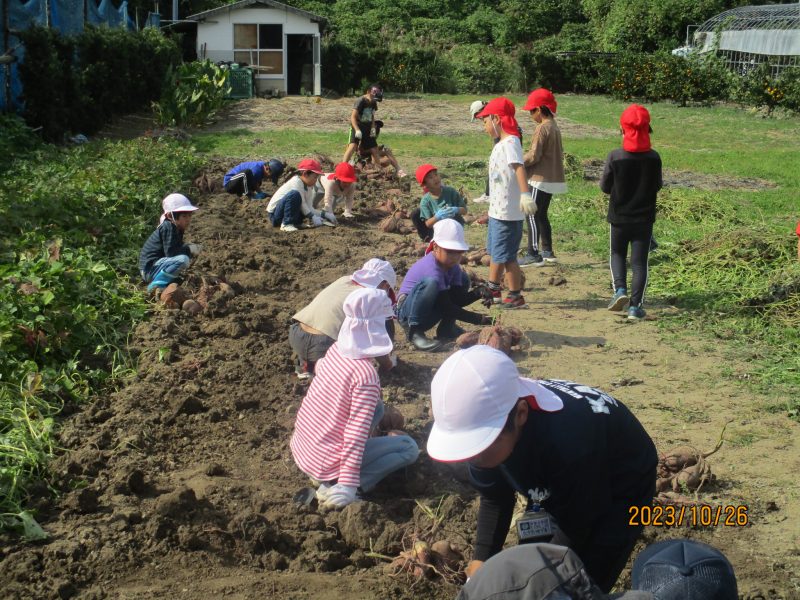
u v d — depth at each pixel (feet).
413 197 48.47
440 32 175.94
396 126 82.23
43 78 61.26
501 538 11.51
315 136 72.43
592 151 66.23
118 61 77.00
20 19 65.05
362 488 17.19
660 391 22.74
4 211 33.73
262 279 31.76
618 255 28.68
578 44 154.20
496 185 28.30
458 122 87.61
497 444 9.69
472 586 7.14
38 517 15.93
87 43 71.15
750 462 18.89
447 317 25.58
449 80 127.65
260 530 15.34
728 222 41.83
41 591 13.79
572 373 23.91
